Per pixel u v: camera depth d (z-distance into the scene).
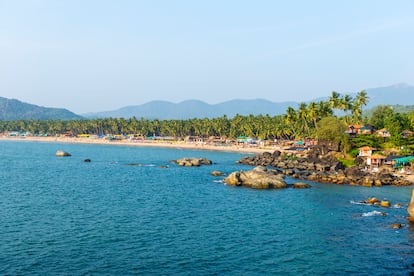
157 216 70.44
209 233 60.44
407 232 62.22
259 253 52.03
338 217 71.50
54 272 44.44
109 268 45.91
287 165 149.12
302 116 196.88
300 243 56.41
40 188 98.56
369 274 45.75
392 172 123.56
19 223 63.66
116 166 156.12
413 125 173.12
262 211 75.81
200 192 95.94
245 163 170.38
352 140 158.50
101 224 64.12
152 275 44.25
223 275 44.72
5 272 44.09
